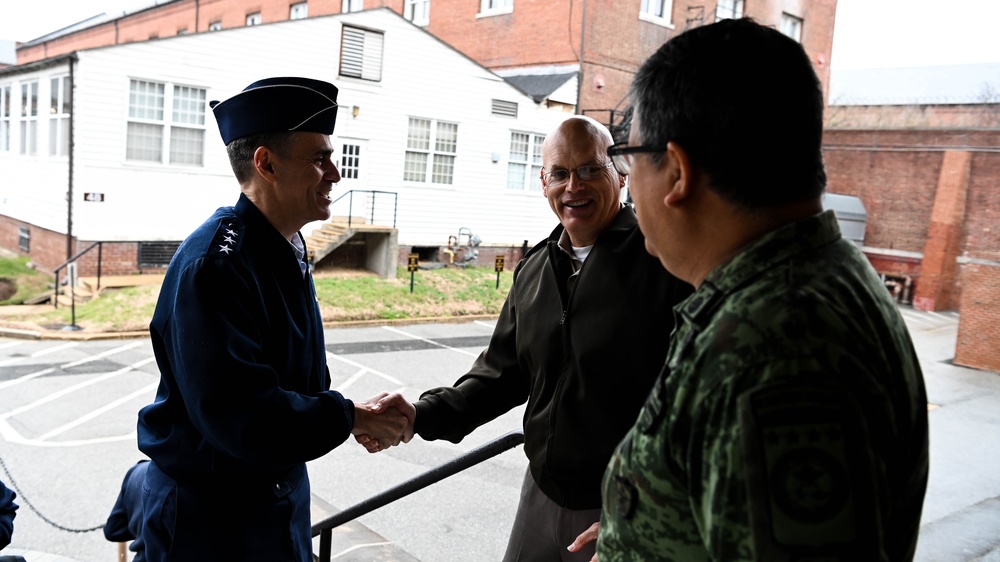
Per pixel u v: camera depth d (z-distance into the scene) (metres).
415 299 13.48
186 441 1.69
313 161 1.74
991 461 6.91
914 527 0.89
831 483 0.72
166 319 1.65
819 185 0.90
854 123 22.58
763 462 0.73
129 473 2.14
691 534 0.86
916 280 19.34
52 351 9.30
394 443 1.91
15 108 15.07
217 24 29.42
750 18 0.93
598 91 18.36
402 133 15.41
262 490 1.74
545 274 2.01
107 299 11.50
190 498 1.70
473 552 4.61
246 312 1.60
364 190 15.02
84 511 4.93
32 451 5.95
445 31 21.30
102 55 11.94
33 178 14.20
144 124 12.56
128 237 12.65
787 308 0.80
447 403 2.03
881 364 0.81
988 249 18.61
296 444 1.58
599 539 1.01
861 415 0.75
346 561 3.21
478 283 15.20
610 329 1.77
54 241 13.55
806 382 0.75
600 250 1.85
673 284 1.74
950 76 24.45
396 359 9.77
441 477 2.34
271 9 26.75
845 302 0.82
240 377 1.53
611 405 1.78
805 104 0.87
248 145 1.71
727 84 0.86
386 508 5.19
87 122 11.99
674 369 0.89
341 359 9.60
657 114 0.94
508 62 19.62
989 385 10.86
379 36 14.78
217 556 1.70
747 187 0.87
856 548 0.72
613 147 1.05
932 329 16.12
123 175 12.46
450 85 15.87
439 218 16.23
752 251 0.88
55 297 11.59
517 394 2.17
